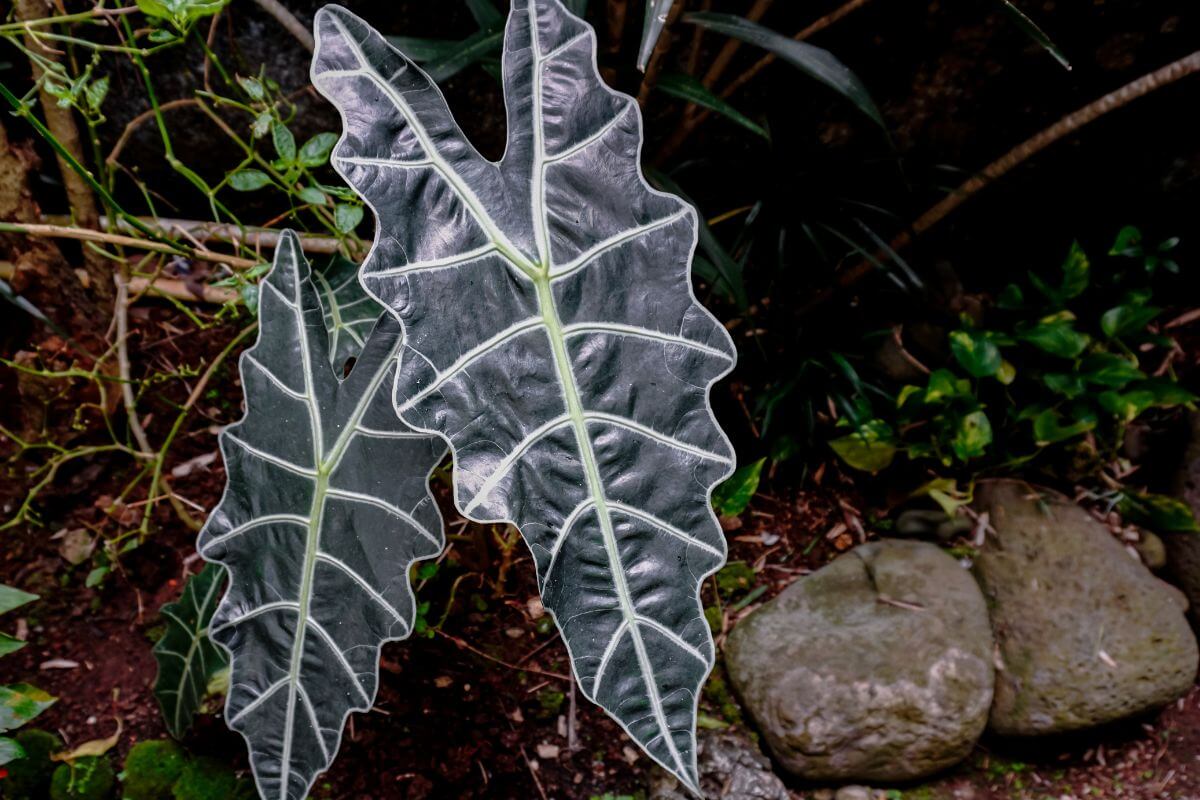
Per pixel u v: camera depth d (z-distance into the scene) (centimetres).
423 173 57
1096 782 107
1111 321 122
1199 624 118
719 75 106
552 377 58
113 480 112
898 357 128
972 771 107
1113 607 109
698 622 58
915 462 125
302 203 121
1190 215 129
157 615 104
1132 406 117
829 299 129
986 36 113
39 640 101
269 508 65
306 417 66
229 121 116
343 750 95
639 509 58
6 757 72
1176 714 113
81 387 109
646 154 117
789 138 121
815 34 114
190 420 116
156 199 127
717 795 95
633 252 59
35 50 92
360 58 56
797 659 103
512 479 57
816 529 122
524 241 58
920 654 103
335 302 78
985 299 138
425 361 57
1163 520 120
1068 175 126
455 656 104
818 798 101
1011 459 122
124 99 114
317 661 65
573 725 100
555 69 58
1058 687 105
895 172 122
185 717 90
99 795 91
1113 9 110
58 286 103
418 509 66
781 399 120
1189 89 115
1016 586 112
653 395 59
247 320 118
